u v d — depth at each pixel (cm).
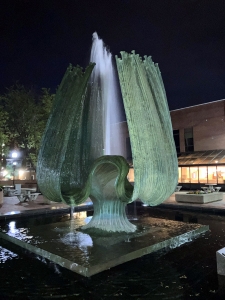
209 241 721
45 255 577
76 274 493
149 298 409
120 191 689
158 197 688
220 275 494
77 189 758
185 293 425
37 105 2353
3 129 2352
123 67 667
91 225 771
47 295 423
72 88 734
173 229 773
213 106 3098
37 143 2314
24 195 1577
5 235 733
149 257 585
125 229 743
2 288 449
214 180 2820
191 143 3294
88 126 864
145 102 674
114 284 455
